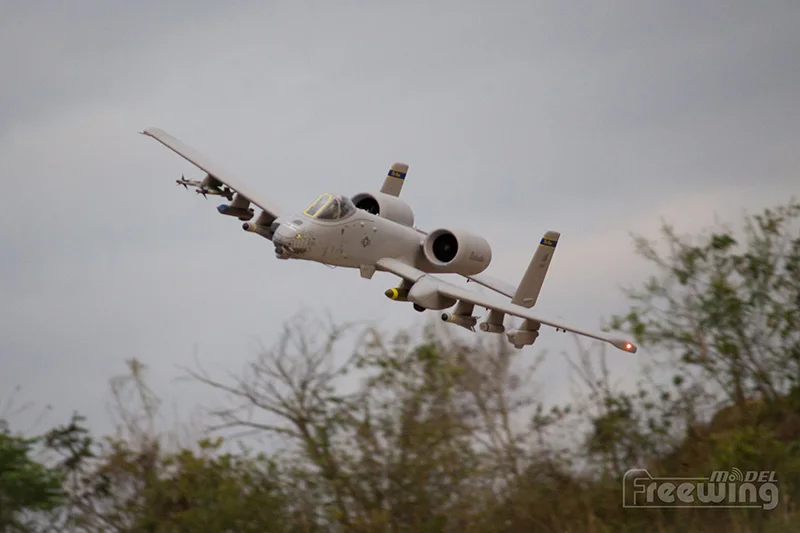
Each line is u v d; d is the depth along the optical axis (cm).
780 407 1897
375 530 1491
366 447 1581
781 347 1952
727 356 1923
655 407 1873
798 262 1956
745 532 1540
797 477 1662
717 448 1761
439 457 1599
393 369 1603
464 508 1616
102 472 1538
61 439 1555
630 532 1627
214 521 1456
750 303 1953
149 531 1485
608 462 1769
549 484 1694
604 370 1802
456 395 1659
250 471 1539
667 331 1980
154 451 1529
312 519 1533
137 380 1530
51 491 1515
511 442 1678
